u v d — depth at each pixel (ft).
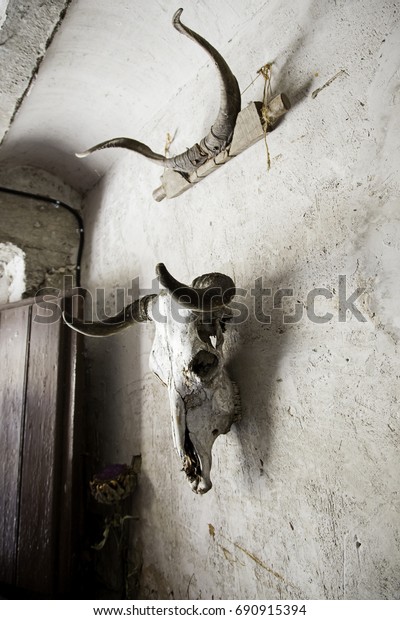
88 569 7.37
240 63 5.03
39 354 7.56
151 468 6.24
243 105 4.93
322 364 3.72
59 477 6.89
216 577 4.79
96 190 9.07
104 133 7.76
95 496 6.28
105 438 7.63
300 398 3.90
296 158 4.17
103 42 5.76
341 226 3.67
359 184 3.54
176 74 6.05
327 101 3.89
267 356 4.29
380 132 3.42
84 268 9.12
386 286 3.25
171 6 5.10
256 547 4.27
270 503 4.14
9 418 7.73
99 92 6.81
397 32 3.36
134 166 7.50
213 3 4.90
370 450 3.27
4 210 8.76
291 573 3.85
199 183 5.63
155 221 6.61
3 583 6.97
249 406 4.45
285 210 4.25
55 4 4.74
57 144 8.43
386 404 3.18
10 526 7.18
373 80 3.51
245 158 4.83
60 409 7.11
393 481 3.10
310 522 3.71
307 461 3.78
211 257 5.29
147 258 6.77
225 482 4.77
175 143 6.22
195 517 5.23
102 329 4.80
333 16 3.92
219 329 4.34
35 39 5.18
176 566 5.51
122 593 6.52
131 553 6.56
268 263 4.40
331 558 3.50
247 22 4.94
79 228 9.48
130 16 5.33
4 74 5.65
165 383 4.49
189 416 4.14
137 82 6.43
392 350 3.17
